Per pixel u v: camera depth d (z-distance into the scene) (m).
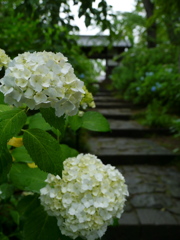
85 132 4.89
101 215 0.93
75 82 0.80
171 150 4.32
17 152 1.25
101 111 7.00
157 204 2.67
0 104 0.92
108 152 4.12
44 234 1.02
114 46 14.05
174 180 3.34
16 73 0.76
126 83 9.41
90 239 0.95
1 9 2.83
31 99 0.76
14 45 2.69
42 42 2.05
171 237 2.34
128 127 5.49
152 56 8.95
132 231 2.32
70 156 1.21
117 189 1.03
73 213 0.91
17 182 1.12
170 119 5.59
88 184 0.93
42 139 0.79
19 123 0.75
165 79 6.90
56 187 0.97
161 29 7.80
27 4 1.88
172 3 3.90
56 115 0.77
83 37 11.27
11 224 1.93
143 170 3.73
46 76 0.76
